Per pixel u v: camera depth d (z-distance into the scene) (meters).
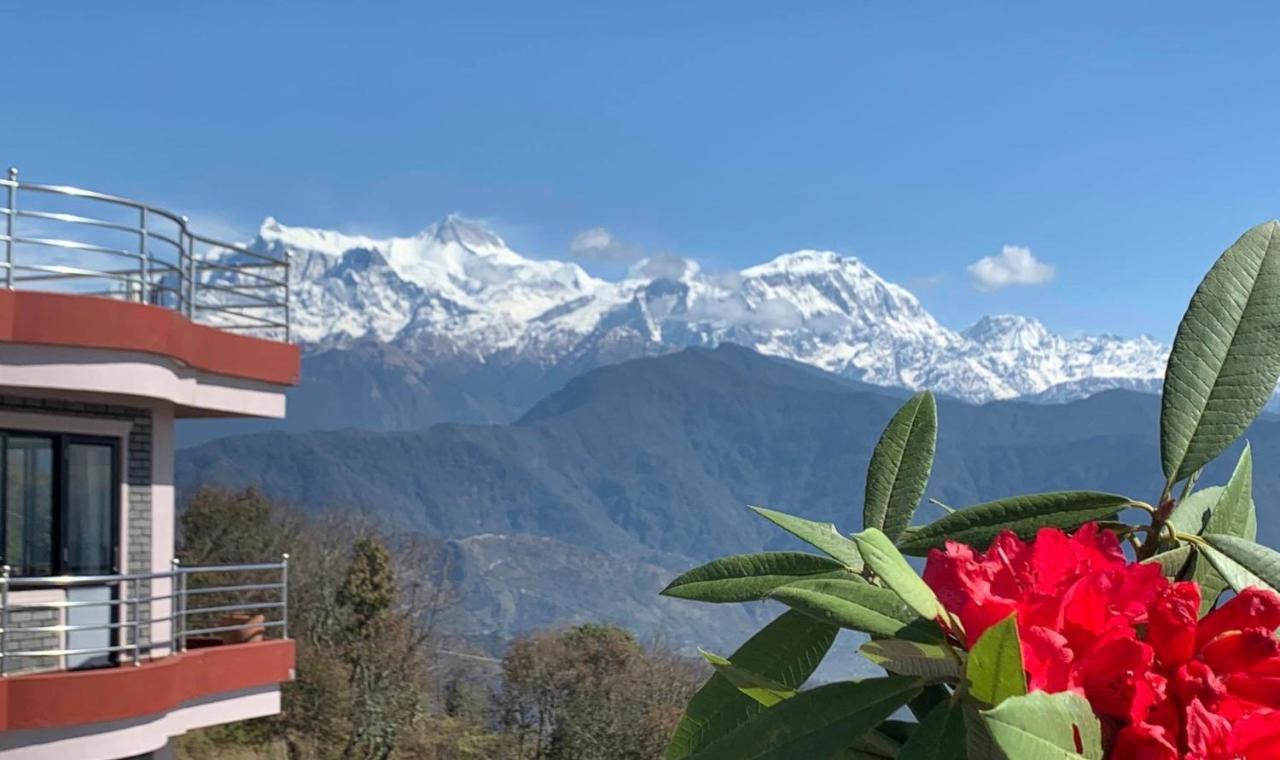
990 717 0.84
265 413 17.33
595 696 37.81
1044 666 0.96
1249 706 0.99
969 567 1.05
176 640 16.25
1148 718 0.99
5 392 14.77
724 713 1.31
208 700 15.52
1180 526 1.32
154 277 17.28
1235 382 1.30
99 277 14.86
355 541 46.16
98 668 15.69
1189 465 1.29
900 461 1.46
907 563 1.03
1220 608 1.04
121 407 16.09
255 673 15.95
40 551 15.23
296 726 36.97
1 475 14.78
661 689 38.25
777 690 1.22
